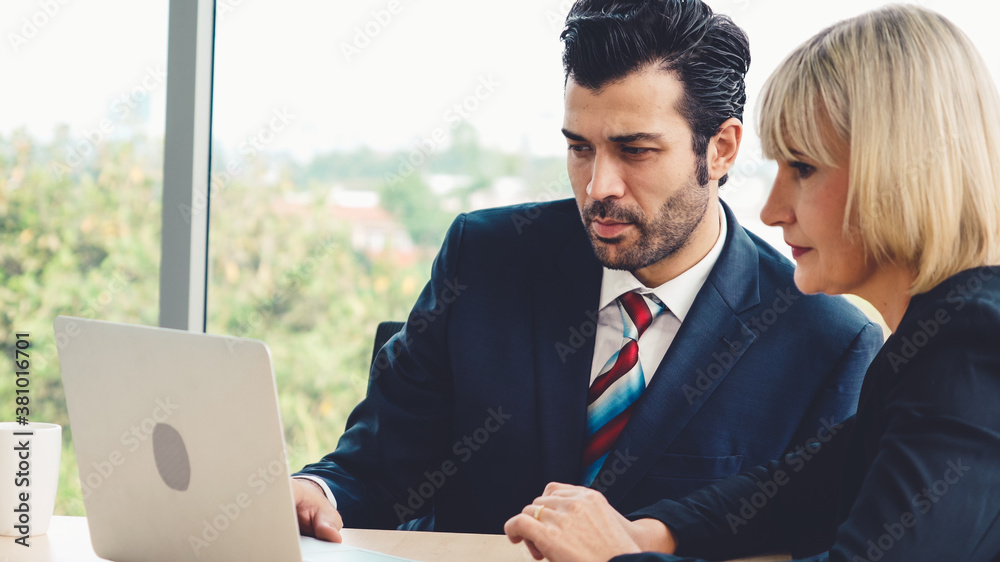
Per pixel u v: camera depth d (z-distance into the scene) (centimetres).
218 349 90
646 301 143
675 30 126
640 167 129
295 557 92
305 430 251
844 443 115
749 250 147
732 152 139
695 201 133
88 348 101
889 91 91
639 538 104
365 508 137
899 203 91
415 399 148
